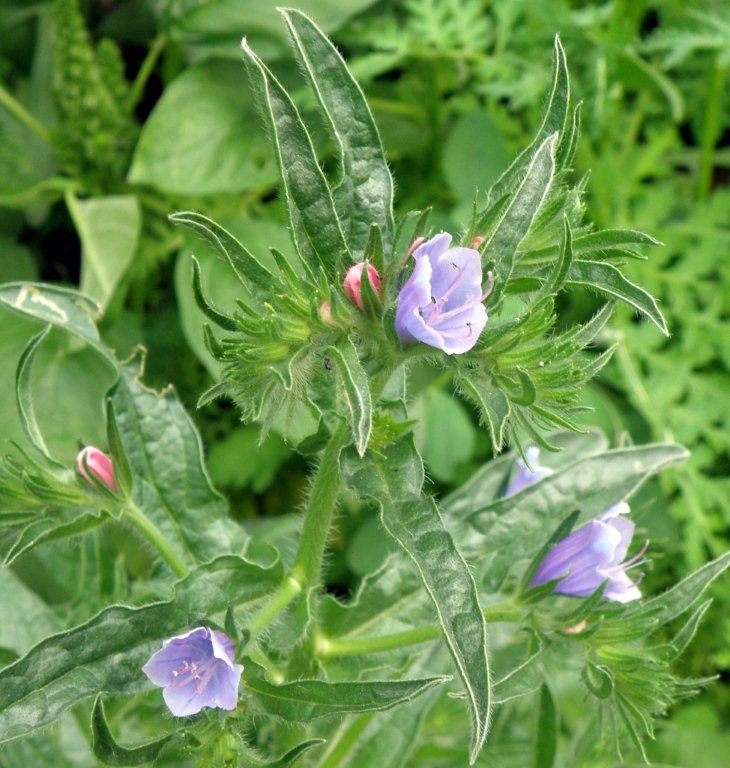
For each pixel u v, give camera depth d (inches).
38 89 19.0
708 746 15.2
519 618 9.6
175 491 10.6
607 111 17.0
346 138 9.2
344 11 16.7
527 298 9.0
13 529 9.8
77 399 15.6
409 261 8.3
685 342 16.7
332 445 9.3
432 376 16.1
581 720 13.1
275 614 9.3
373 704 8.3
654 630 9.5
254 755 9.0
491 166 16.6
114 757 8.5
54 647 8.5
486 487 11.8
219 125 16.7
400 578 10.4
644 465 11.0
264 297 8.7
